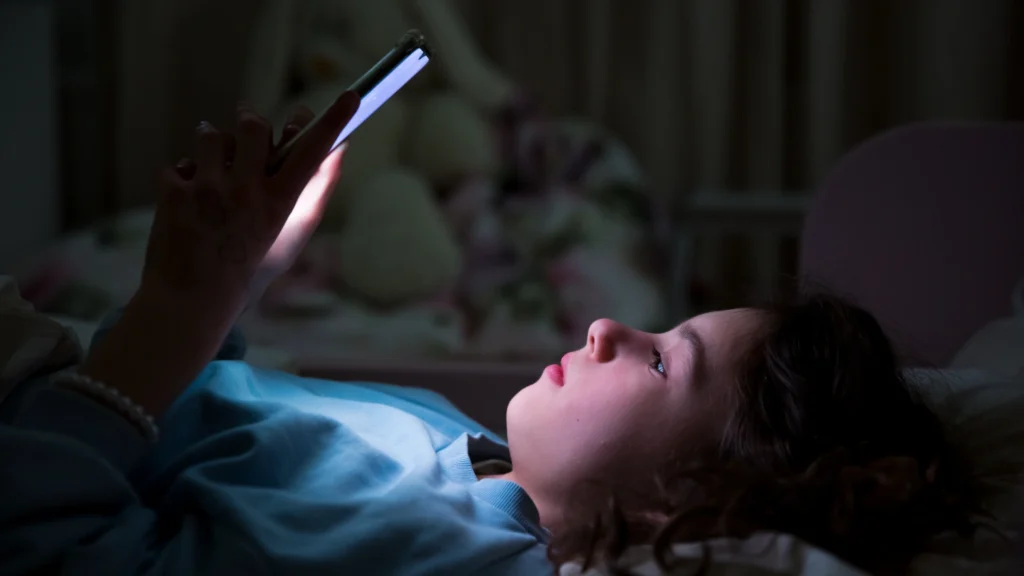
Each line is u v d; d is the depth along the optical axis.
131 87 2.71
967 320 1.20
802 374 0.79
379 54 2.41
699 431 0.77
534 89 2.81
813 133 2.71
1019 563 0.67
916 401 0.85
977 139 1.19
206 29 2.77
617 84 2.82
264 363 1.02
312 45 2.39
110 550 0.61
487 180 2.39
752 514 0.67
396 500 0.70
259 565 0.64
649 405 0.78
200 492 0.68
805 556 0.63
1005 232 1.19
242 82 2.79
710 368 0.79
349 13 2.41
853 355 0.81
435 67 2.49
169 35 2.73
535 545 0.73
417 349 1.88
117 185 2.77
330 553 0.65
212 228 0.65
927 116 2.68
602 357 0.81
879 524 0.68
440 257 2.13
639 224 2.34
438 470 0.77
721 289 2.79
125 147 2.73
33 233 2.50
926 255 1.21
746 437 0.76
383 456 0.77
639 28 2.78
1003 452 0.84
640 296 2.10
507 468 0.92
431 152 2.39
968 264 1.20
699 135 2.76
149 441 0.65
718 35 2.69
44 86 2.50
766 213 1.94
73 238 2.19
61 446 0.61
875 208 1.23
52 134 2.53
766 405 0.77
